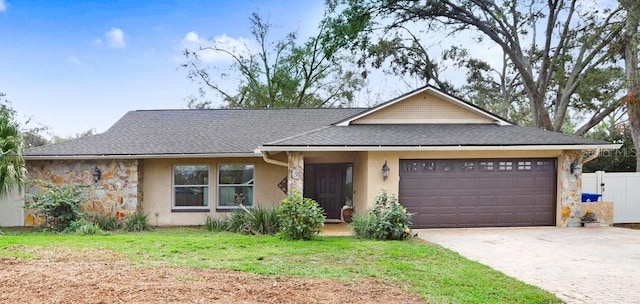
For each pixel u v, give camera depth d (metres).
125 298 5.35
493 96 31.50
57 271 6.72
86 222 12.97
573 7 23.09
